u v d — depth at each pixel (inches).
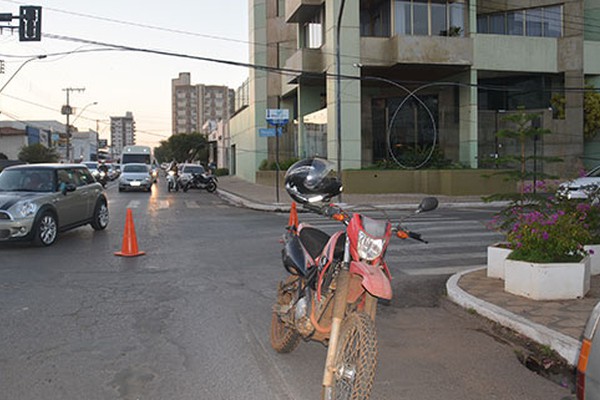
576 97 1224.2
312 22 1275.8
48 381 188.9
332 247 171.5
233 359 211.0
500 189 1088.2
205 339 233.9
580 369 120.6
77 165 558.9
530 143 1269.7
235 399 175.6
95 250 453.1
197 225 631.2
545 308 261.4
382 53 1099.3
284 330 214.4
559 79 1277.1
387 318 269.9
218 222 663.1
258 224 642.8
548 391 184.7
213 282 340.8
